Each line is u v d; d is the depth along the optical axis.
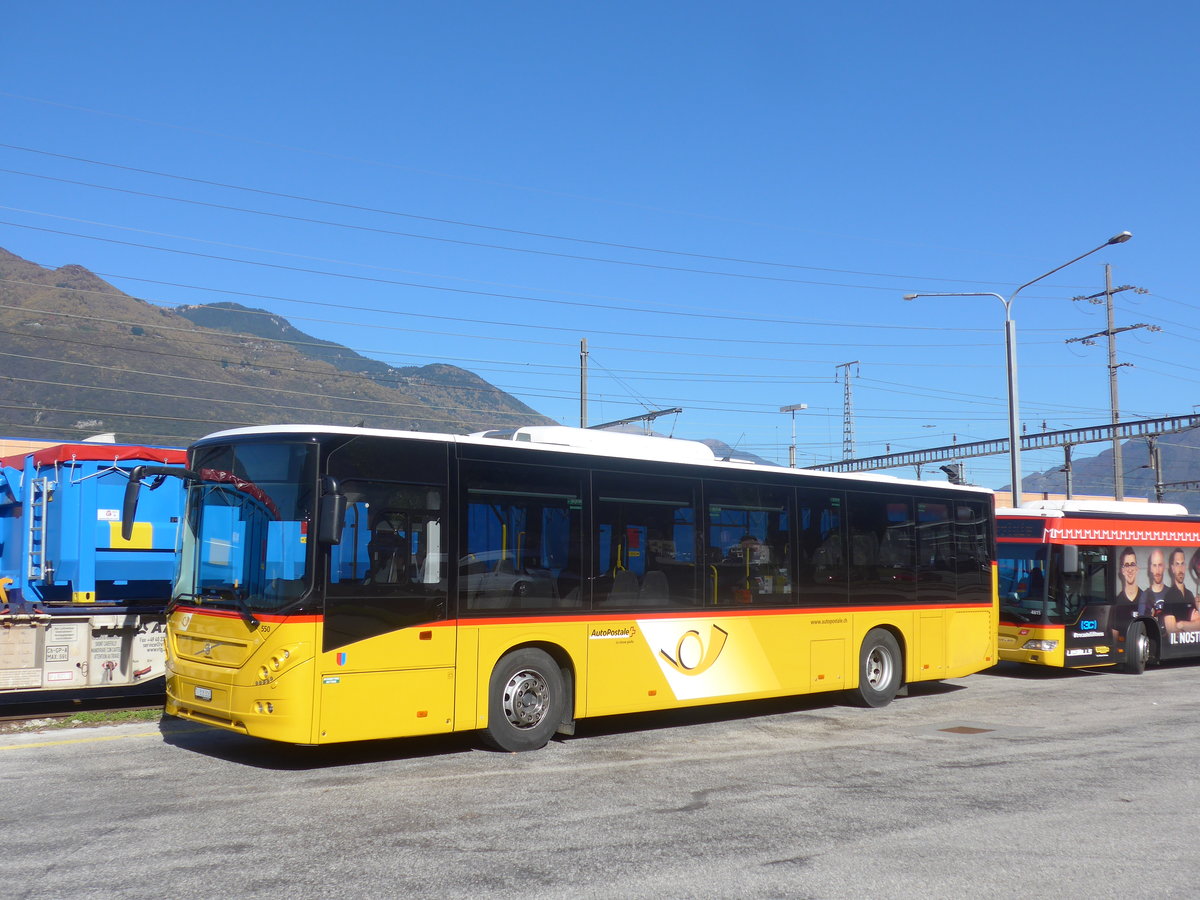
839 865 6.89
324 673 9.41
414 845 7.25
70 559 13.01
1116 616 19.92
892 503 15.45
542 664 11.15
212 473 10.18
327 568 9.54
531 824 7.87
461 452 10.69
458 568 10.48
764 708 14.83
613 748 11.29
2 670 12.20
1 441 31.09
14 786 8.93
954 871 6.80
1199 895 6.39
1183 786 9.50
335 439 9.78
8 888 6.20
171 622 10.55
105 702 14.31
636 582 12.05
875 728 12.91
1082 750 11.37
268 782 9.26
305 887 6.29
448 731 10.27
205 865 6.70
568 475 11.59
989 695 16.52
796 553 13.95
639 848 7.24
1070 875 6.75
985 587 16.80
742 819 8.09
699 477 12.91
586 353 39.94
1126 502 21.73
